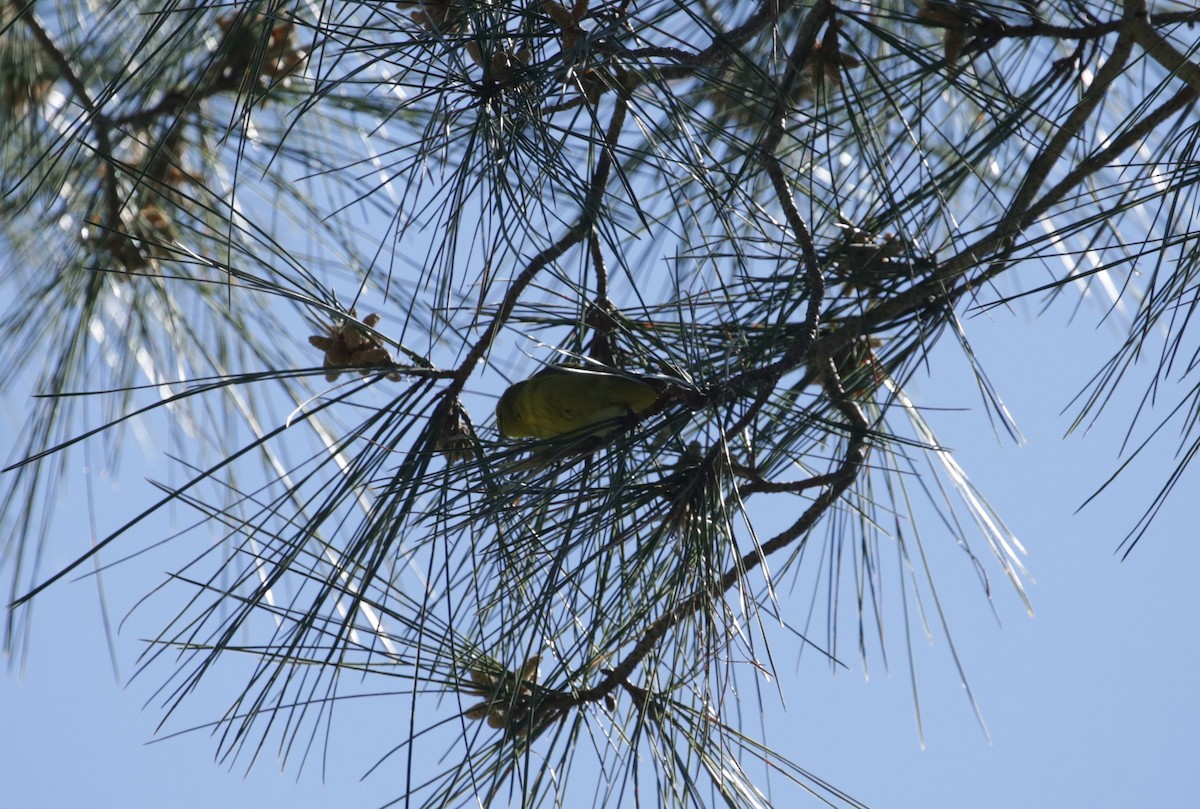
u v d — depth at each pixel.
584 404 5.13
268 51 5.43
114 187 5.44
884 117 5.43
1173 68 5.21
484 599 5.18
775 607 5.09
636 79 5.19
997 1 5.36
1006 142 5.45
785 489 5.21
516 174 5.11
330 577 5.11
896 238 5.32
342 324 5.15
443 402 5.15
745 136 5.40
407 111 5.51
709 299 5.29
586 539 5.13
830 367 5.29
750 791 5.18
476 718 5.17
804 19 5.38
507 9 5.12
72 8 5.52
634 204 5.09
